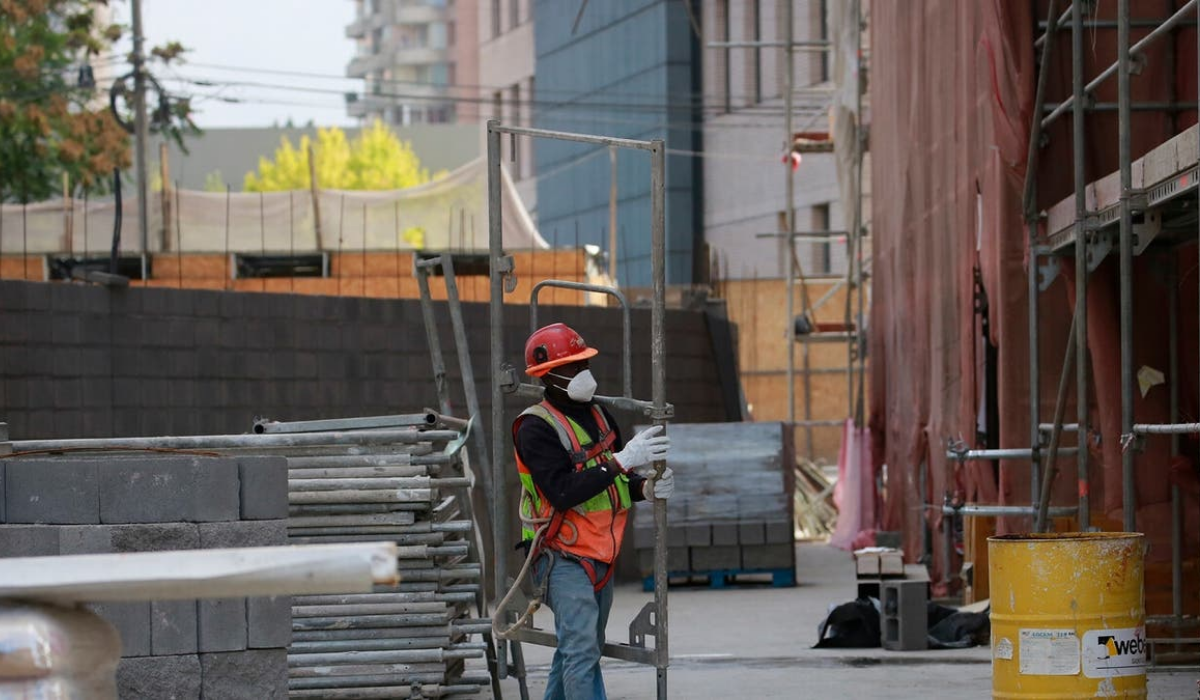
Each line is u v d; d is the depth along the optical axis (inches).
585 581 414.9
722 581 997.2
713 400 1174.3
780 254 2426.2
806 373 1847.9
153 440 476.4
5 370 738.8
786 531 991.6
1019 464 701.9
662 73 2593.5
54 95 1988.2
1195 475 611.8
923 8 940.6
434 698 506.0
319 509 500.1
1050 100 673.6
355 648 503.8
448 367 951.6
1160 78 657.0
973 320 770.2
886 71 1136.8
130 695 398.6
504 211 1535.4
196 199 1526.8
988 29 701.9
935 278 899.4
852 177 1397.6
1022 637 432.5
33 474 406.6
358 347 912.9
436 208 1521.9
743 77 2495.1
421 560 510.3
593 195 2864.2
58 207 1488.7
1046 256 658.2
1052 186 671.1
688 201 2618.1
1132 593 433.4
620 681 602.9
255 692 406.6
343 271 1333.7
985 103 735.1
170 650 400.8
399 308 933.8
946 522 853.2
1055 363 687.1
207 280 1317.7
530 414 415.2
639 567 997.8
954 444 687.1
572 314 1028.5
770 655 665.0
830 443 2066.9
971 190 770.2
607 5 2790.4
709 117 2578.7
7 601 191.6
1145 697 436.5
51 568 184.2
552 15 3031.5
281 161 4626.0
